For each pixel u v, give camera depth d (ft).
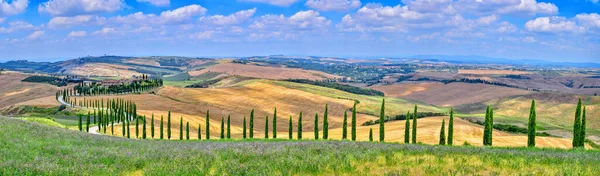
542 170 79.30
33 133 143.43
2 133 129.29
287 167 82.89
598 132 473.26
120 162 93.66
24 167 80.53
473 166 82.33
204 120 568.00
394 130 378.73
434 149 113.50
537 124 518.78
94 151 109.81
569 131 466.70
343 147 114.83
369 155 95.04
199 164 87.66
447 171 77.10
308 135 366.22
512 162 88.02
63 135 155.43
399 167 81.10
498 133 390.42
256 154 99.45
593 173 77.97
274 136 325.21
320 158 91.09
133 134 402.11
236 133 479.82
